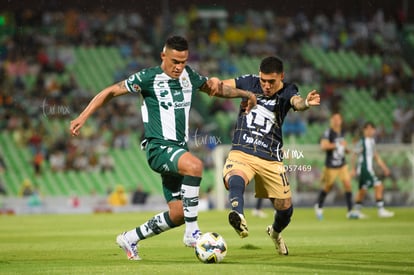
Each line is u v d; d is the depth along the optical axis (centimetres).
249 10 10806
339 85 10350
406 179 7800
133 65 9950
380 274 1895
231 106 9350
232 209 2230
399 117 9975
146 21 10388
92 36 10125
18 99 8875
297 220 5178
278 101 2391
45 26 9825
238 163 2369
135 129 9000
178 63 2192
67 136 8562
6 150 8338
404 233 3725
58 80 9356
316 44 10912
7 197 7469
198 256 2178
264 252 2628
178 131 2239
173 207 2281
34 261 2377
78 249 2923
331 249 2766
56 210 7500
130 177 8456
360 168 5491
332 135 5203
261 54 10638
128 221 5291
